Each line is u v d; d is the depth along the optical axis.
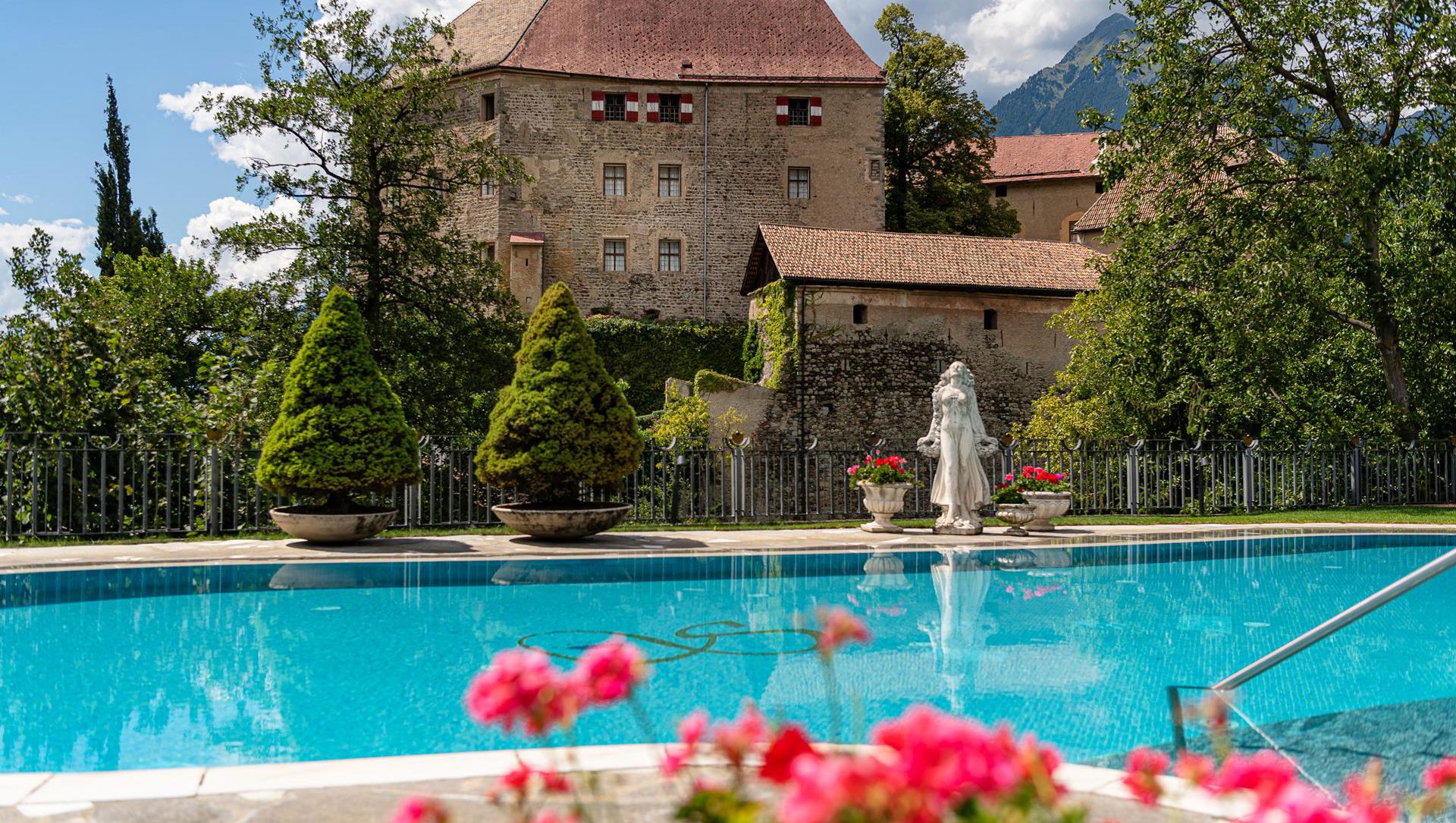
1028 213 58.25
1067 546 14.81
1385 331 26.11
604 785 4.06
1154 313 27.28
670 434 33.97
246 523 16.42
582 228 47.38
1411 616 9.49
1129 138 26.83
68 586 10.64
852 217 48.56
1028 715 5.88
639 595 10.42
